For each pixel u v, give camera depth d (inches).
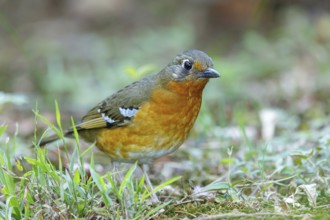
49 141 451.8
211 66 377.4
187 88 376.2
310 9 877.8
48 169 310.2
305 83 669.9
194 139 511.2
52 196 313.7
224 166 420.2
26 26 927.0
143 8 955.3
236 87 674.8
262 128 521.3
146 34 874.8
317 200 339.0
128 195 314.2
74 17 949.2
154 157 389.7
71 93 729.0
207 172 422.3
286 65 757.3
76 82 743.7
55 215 303.6
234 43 863.1
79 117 636.1
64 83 737.0
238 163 388.5
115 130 392.2
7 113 628.1
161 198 366.6
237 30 890.1
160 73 384.8
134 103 382.0
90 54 845.2
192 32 860.0
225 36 876.0
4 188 307.4
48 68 775.1
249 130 512.4
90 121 406.3
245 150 443.8
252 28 883.4
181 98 376.8
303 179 355.9
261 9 896.9
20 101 486.6
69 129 434.9
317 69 727.7
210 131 501.4
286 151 403.5
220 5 913.5
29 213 306.5
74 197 307.0
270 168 390.6
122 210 304.8
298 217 304.3
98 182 304.8
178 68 375.2
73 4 962.1
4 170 319.3
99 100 698.8
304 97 619.2
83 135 424.8
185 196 348.5
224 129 500.1
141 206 309.1
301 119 556.1
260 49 788.0
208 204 332.5
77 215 305.7
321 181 358.6
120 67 757.3
